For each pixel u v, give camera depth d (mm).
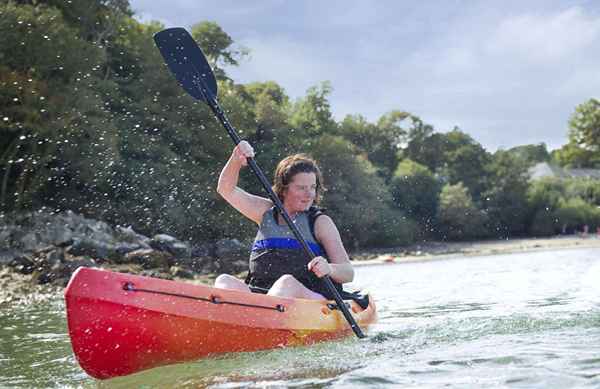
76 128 34562
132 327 5113
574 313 8070
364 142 100750
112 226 34875
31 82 32750
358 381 4715
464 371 4961
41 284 18688
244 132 50719
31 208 32531
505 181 94875
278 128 56875
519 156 99688
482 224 87812
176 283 5512
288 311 6133
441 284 16641
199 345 5496
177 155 41344
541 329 6934
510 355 5484
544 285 13820
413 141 103500
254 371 5148
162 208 36812
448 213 84500
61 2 41500
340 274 6664
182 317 5367
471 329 7168
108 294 5039
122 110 41656
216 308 5625
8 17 32844
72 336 4938
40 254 22172
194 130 44188
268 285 6801
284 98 80375
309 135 75375
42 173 33156
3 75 32250
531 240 87688
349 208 65188
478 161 98062
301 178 6777
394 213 74000
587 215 96938
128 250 26906
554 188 102125
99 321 4980
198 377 4988
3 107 32219
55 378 5324
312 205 7027
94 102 35969
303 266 6738
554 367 4965
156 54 45469
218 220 39500
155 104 42844
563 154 140625
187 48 7984
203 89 7852
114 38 47000
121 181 36250
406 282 18547
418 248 72062
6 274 19812
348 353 5844
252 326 5789
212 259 32094
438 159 103000
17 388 4977
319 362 5461
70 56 35094
